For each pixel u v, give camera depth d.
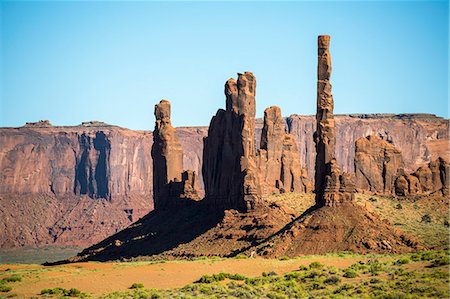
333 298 198.75
